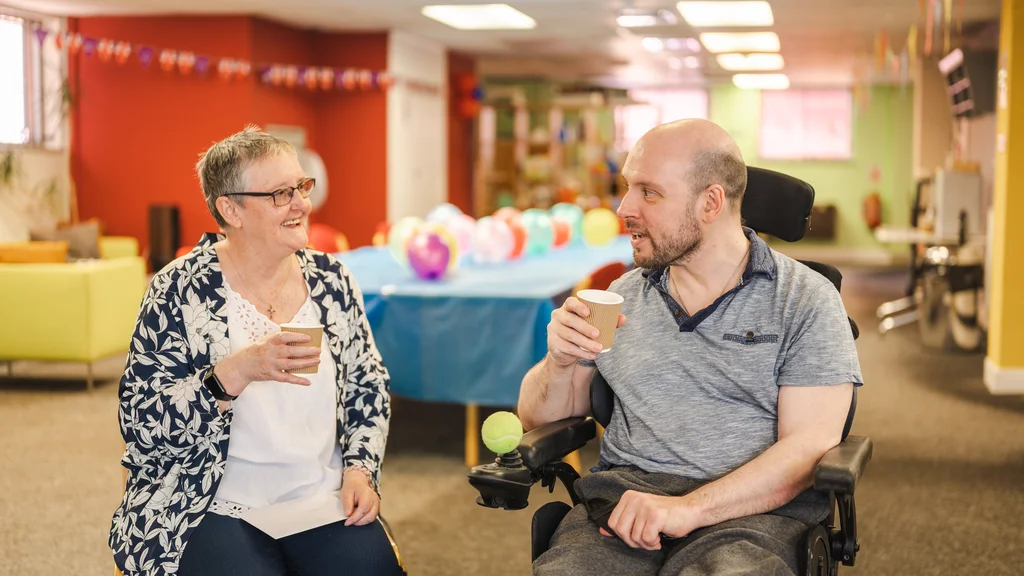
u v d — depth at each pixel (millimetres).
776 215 2055
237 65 8797
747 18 8820
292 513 1865
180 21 8898
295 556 1874
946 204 7340
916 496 3721
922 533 3312
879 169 15023
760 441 1738
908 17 8609
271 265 1955
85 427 4703
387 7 8484
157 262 8867
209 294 1916
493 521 3447
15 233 8477
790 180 2045
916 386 5793
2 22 8539
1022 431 4734
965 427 4816
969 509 3564
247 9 8602
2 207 8344
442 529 3361
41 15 8875
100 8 8609
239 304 1940
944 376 6090
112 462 4121
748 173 2078
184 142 9000
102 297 5539
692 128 1774
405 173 10555
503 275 4496
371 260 5094
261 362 1729
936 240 7211
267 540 1847
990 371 5785
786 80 14305
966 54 8508
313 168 9023
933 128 11039
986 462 4191
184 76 8953
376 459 2010
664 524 1587
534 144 13234
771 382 1729
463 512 3535
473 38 10594
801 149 15273
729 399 1759
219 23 8852
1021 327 5625
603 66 13266
